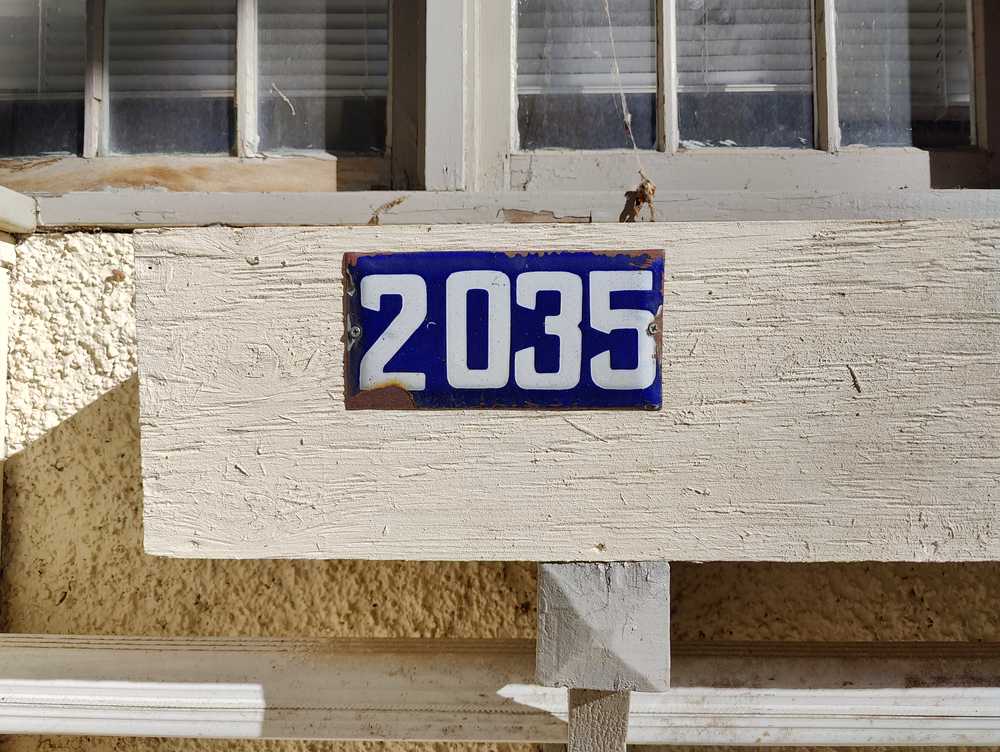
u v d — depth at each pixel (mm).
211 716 793
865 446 682
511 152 956
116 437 926
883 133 970
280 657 813
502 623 908
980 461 678
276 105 995
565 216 883
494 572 915
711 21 973
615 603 693
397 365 687
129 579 926
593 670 696
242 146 987
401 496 699
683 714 778
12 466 933
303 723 792
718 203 881
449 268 678
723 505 689
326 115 989
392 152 964
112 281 928
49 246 933
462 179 903
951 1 970
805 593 906
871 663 788
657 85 967
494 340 680
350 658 809
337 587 922
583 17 973
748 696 779
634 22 971
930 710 765
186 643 837
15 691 802
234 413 702
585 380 679
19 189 983
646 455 688
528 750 904
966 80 969
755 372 681
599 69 972
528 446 691
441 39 896
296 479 702
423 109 937
